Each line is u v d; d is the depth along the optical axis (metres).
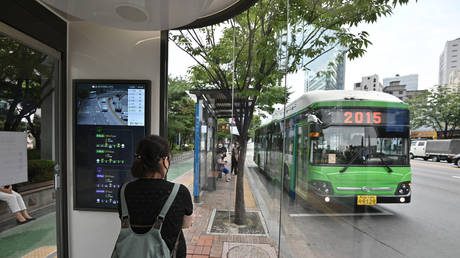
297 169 4.89
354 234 4.05
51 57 2.07
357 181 4.00
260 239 3.48
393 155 3.99
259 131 10.35
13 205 2.12
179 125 13.03
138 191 1.08
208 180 7.15
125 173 2.17
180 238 1.13
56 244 2.19
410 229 4.02
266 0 3.46
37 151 2.14
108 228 2.22
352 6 2.61
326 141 4.12
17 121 2.04
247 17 3.71
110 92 2.18
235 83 4.25
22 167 1.93
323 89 4.05
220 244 3.27
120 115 2.19
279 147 6.81
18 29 1.67
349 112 4.05
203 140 6.57
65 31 2.16
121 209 1.08
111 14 1.65
